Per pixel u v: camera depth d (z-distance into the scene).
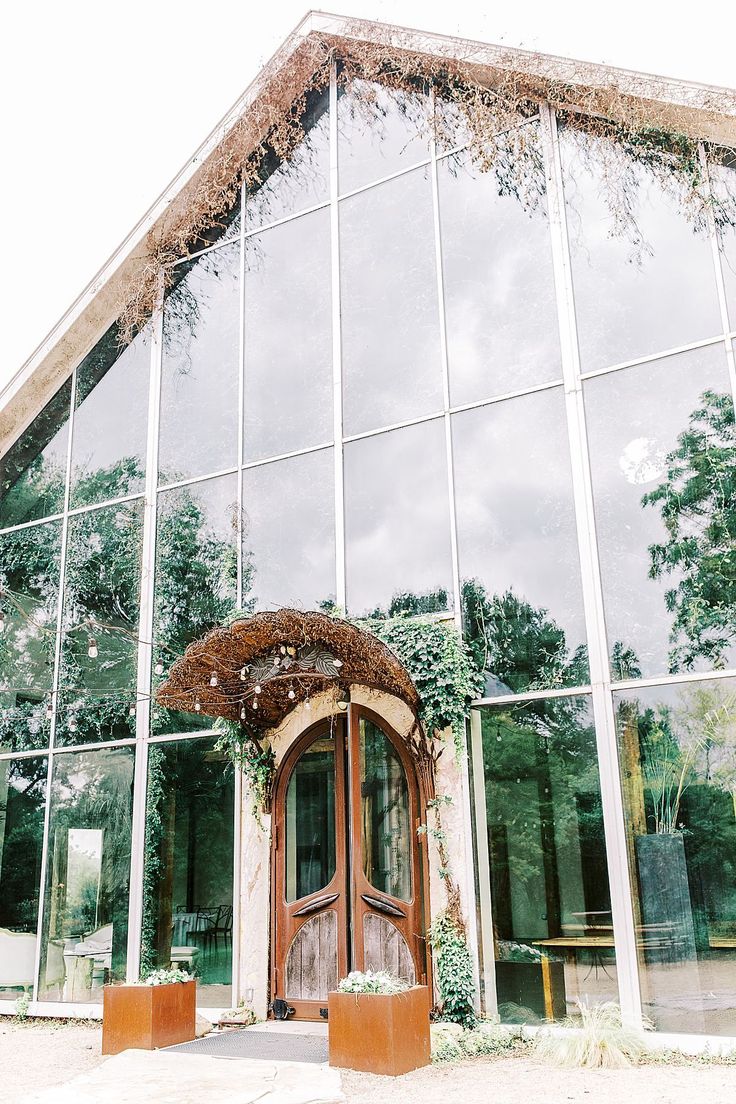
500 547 7.93
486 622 7.82
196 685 7.78
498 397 8.28
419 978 7.21
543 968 6.90
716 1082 5.40
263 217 10.44
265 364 9.88
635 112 8.20
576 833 7.02
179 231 10.81
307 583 8.87
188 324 10.62
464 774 7.48
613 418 7.70
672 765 6.80
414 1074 5.78
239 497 9.58
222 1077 5.64
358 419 9.06
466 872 7.27
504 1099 5.04
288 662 7.34
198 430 10.12
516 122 8.92
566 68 8.48
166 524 10.01
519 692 7.52
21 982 9.44
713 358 7.38
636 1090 5.22
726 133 7.91
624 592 7.29
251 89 10.37
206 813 8.80
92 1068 6.61
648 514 7.34
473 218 8.95
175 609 9.64
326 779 8.16
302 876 8.03
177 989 7.04
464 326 8.69
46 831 9.74
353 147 9.98
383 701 7.98
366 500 8.77
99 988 8.93
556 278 8.26
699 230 7.75
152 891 8.87
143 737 9.38
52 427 11.38
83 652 10.12
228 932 8.32
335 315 9.50
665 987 6.45
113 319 11.20
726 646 6.79
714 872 6.47
